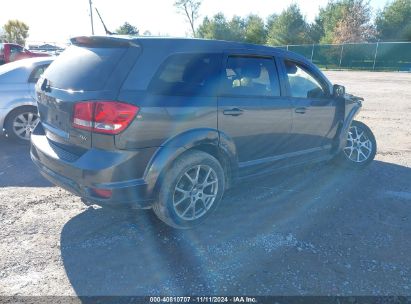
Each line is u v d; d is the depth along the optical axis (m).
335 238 3.38
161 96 2.96
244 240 3.32
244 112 3.54
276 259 3.03
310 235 3.42
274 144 3.99
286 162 4.25
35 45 32.53
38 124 3.71
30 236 3.29
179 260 3.00
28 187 4.39
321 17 53.19
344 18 44.94
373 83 19.95
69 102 2.95
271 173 4.14
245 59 3.68
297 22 51.00
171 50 3.10
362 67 35.56
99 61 3.02
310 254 3.11
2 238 3.24
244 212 3.85
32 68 6.04
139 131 2.85
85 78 2.98
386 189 4.55
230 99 3.44
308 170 5.16
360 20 43.81
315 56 38.38
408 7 45.00
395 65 33.88
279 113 3.90
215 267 2.92
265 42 56.25
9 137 5.99
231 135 3.49
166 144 3.03
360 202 4.15
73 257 3.00
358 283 2.75
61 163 3.03
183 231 3.45
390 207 4.04
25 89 5.92
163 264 2.94
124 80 2.84
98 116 2.78
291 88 4.11
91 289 2.63
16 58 18.08
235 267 2.92
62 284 2.68
